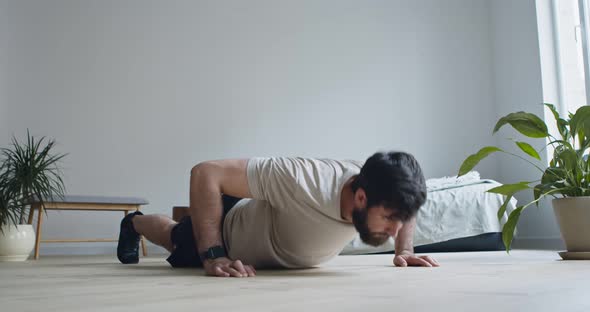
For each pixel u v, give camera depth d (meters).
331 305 0.80
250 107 5.25
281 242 1.74
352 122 5.37
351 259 2.62
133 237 2.35
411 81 5.46
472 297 0.89
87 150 4.94
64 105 4.96
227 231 1.81
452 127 5.43
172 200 5.04
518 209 2.27
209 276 1.52
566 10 4.61
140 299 0.92
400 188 1.29
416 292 0.99
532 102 4.81
